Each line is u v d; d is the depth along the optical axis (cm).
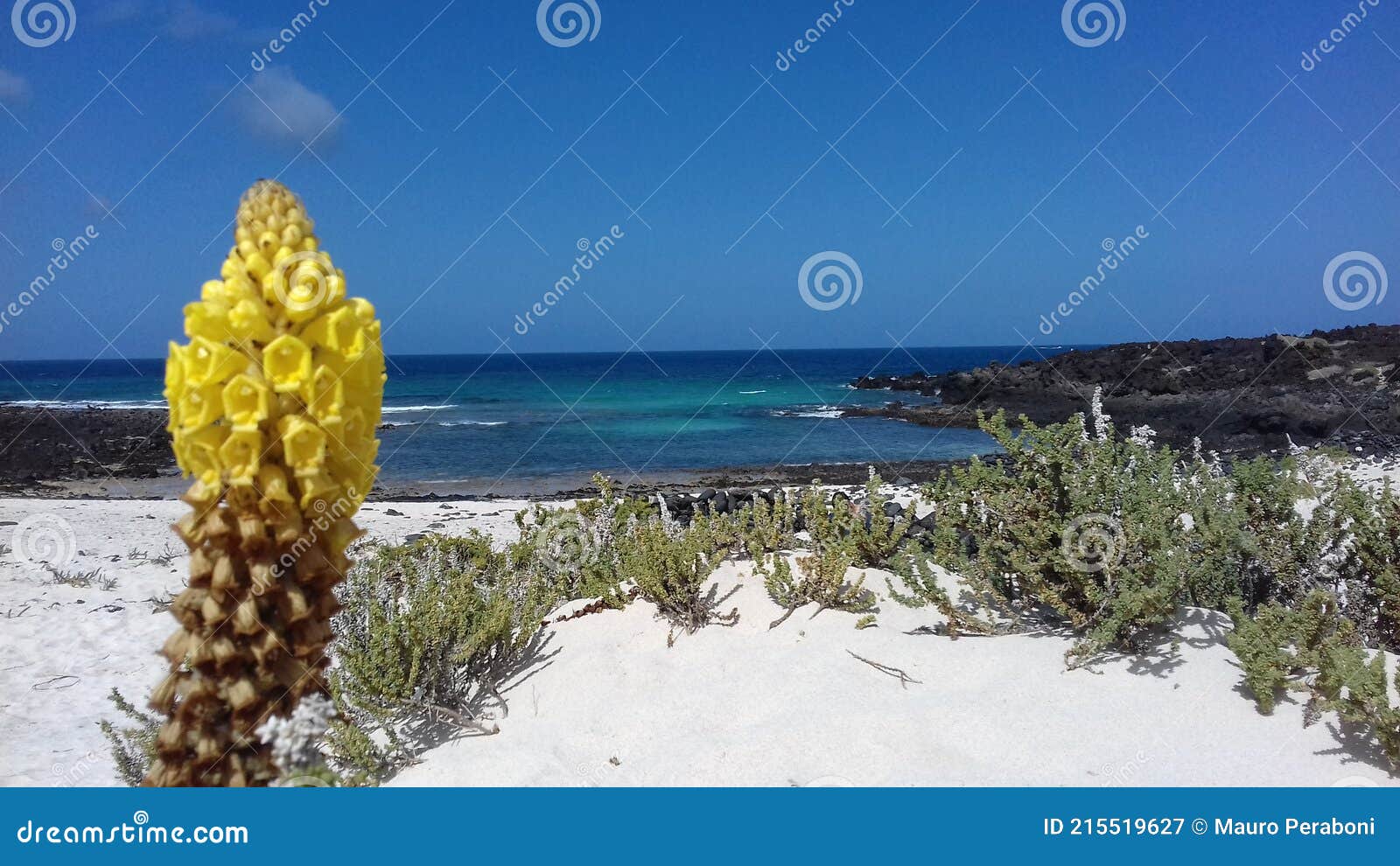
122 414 3597
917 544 580
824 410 4206
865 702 448
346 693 491
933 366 9231
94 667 678
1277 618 450
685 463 2591
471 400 5319
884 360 11338
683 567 586
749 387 6188
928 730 414
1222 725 402
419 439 3300
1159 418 2852
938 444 2853
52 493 2147
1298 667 429
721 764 405
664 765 410
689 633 573
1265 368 3328
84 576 970
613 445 3042
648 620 602
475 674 551
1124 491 523
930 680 474
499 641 573
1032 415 3334
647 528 733
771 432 3341
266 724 257
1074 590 514
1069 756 387
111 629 779
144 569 1023
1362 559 510
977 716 420
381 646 497
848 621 560
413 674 488
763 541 705
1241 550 544
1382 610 496
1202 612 509
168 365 239
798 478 2152
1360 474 1227
